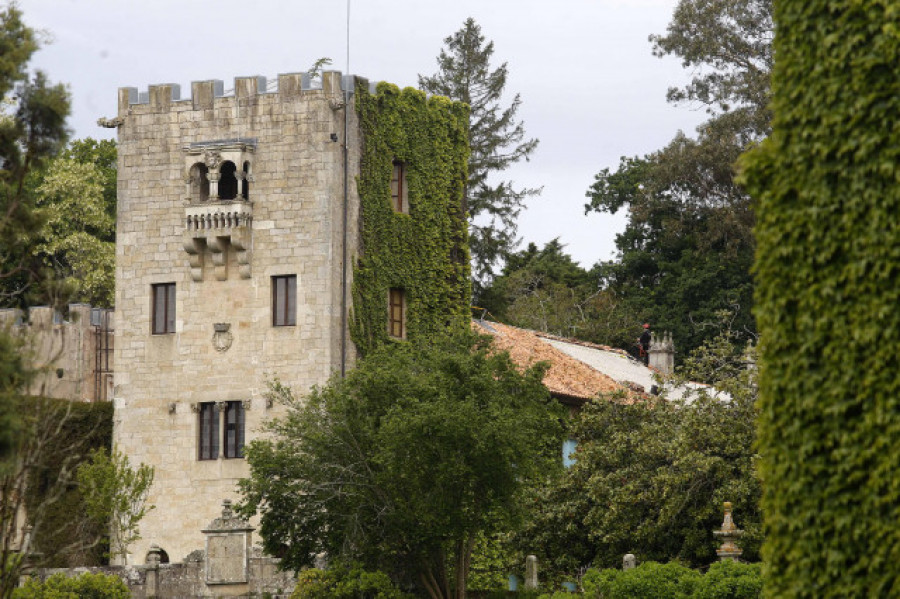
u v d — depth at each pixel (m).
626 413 63.50
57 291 39.84
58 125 39.94
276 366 67.25
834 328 21.80
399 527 54.22
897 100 21.61
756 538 55.50
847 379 21.55
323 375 66.31
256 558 58.75
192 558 59.44
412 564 56.38
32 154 40.00
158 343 69.06
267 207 68.06
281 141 68.19
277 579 58.19
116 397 69.38
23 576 56.12
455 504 53.62
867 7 22.12
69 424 68.12
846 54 22.25
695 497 57.59
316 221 67.31
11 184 39.56
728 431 57.75
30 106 39.62
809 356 22.16
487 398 54.56
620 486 59.28
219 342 68.19
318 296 66.88
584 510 60.81
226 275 68.38
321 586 54.62
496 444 52.50
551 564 61.28
